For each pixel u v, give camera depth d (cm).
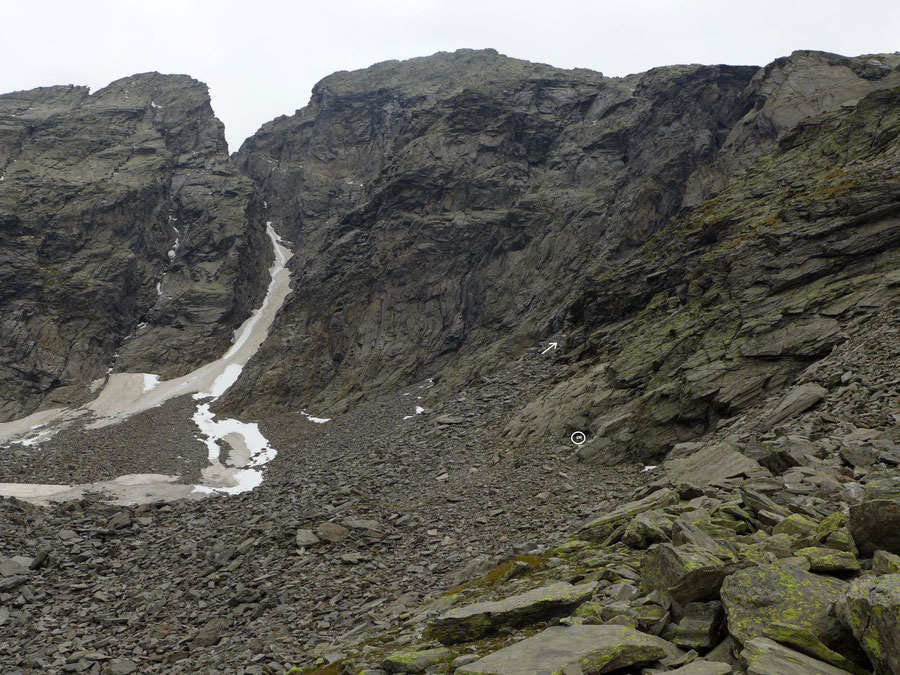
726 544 1248
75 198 15875
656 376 4506
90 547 4300
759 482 1852
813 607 873
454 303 11788
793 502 1593
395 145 16562
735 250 5028
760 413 3322
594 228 10569
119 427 10012
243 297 16712
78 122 18600
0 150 16750
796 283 4256
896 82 6862
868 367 2967
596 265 9512
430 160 13825
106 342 14300
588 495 3431
